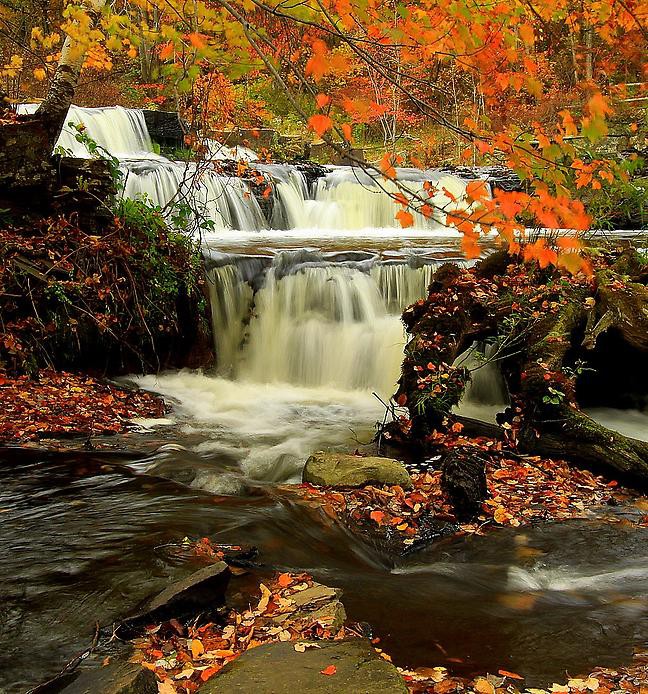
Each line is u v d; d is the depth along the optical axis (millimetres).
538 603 4160
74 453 5891
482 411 8688
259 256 10266
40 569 3791
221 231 14289
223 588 3543
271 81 21125
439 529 5270
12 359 8047
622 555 4941
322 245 12352
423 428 6988
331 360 9719
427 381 6824
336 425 7844
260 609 3551
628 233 12508
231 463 6410
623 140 12133
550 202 3000
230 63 3824
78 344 8539
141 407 7961
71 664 3027
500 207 2975
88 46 7465
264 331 9969
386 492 5734
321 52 3107
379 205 16828
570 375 7570
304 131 22828
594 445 6520
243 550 4180
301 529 4758
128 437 6727
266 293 10039
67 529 4320
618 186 8062
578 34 15766
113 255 8766
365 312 9883
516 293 7707
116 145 16562
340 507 5355
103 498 4875
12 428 6457
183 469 5688
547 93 13641
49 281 8156
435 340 7301
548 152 3377
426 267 10211
